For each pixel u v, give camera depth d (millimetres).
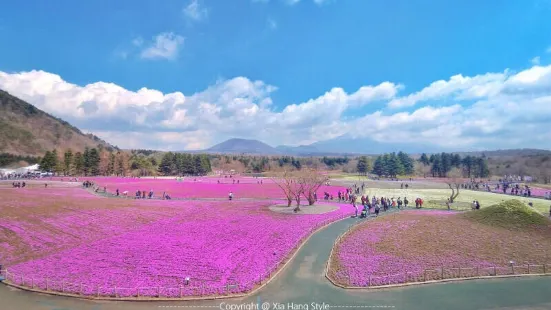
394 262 32406
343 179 139750
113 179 136375
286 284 27469
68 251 36406
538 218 42656
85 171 163500
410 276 28953
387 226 45375
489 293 26203
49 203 62906
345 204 67500
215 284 27281
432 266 31406
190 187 99625
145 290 25953
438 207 63906
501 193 89188
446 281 28531
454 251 35344
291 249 36094
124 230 45188
